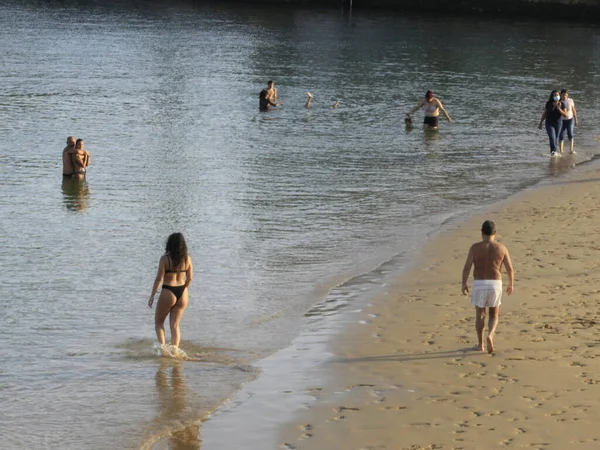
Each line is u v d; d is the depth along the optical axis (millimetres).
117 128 38594
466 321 15523
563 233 21750
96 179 29344
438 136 37969
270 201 26656
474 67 62500
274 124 40344
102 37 78438
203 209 25625
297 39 79438
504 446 10492
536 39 80500
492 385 12430
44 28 85625
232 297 17766
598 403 11656
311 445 10828
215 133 37906
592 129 40094
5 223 23891
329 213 25250
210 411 12070
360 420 11477
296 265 20078
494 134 38562
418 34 83875
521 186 28734
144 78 54281
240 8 110625
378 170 31297
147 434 11367
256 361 14125
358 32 85312
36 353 14680
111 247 21734
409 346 14328
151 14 102812
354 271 19422
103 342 15281
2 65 58875
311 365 13727
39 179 29422
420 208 25828
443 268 19234
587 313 15516
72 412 12109
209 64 61750
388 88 52375
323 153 34156
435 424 11234
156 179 29453
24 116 40969
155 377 13445
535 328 14789
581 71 61125
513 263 18969
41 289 18375
